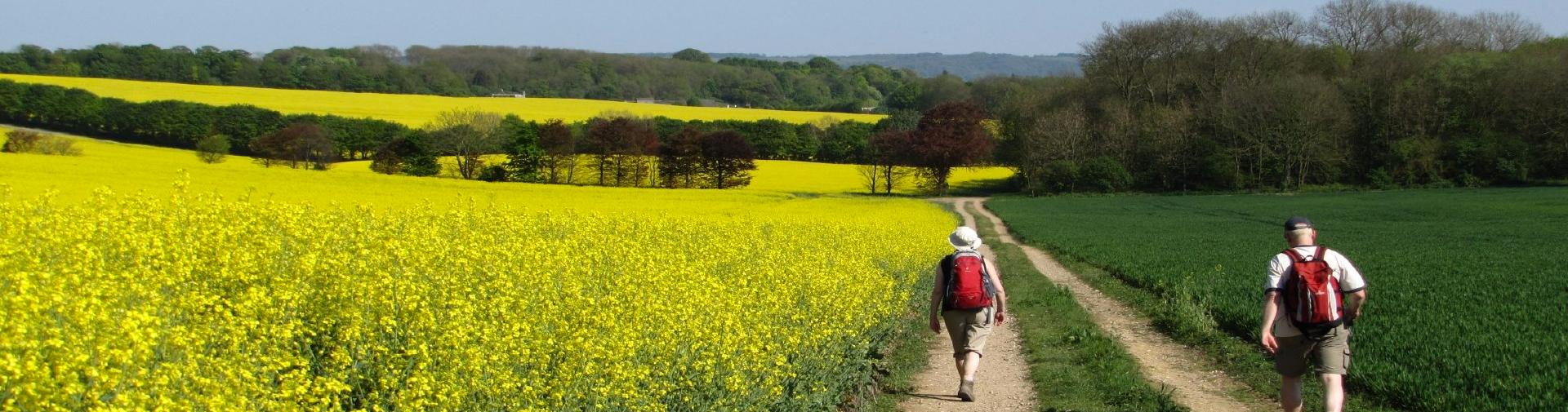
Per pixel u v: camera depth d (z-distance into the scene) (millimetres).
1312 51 87188
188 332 4988
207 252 8305
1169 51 85562
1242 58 84062
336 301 6793
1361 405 9602
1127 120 80688
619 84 150375
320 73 125812
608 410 6242
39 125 80188
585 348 6355
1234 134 76500
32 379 4012
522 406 5723
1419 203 59469
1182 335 14352
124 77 116188
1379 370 10141
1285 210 57406
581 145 79938
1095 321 16344
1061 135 80188
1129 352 13094
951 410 9695
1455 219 48094
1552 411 8477
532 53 160000
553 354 6672
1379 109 77812
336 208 15258
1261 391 10633
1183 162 77875
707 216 30125
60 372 4141
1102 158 79188
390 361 5754
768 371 7629
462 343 5898
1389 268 22672
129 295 5984
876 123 110250
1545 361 10477
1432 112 76000
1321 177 77312
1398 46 84688
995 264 27422
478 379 5645
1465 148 73688
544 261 9617
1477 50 88875
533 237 14023
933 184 82375
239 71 122125
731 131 79500
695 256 13367
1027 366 12000
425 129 82375
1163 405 9562
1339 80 80812
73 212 10883
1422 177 75562
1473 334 12281
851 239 19625
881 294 12844
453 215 15250
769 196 55594
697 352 7316
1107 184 77812
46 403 3965
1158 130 78312
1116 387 10492
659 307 7695
